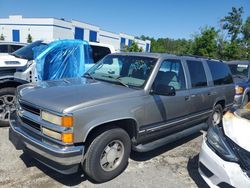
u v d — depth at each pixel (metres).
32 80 5.95
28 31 43.78
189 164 4.56
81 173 3.91
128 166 4.27
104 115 3.43
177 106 4.59
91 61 7.42
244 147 3.02
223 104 6.36
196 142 5.68
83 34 47.44
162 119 4.33
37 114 3.45
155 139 4.49
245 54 36.97
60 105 3.23
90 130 3.31
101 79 4.47
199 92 5.19
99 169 3.56
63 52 6.69
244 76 9.41
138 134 3.97
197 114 5.29
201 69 5.54
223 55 35.22
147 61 4.40
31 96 3.61
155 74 4.19
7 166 3.96
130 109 3.74
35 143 3.37
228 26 52.22
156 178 3.98
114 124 3.72
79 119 3.20
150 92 4.06
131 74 4.36
